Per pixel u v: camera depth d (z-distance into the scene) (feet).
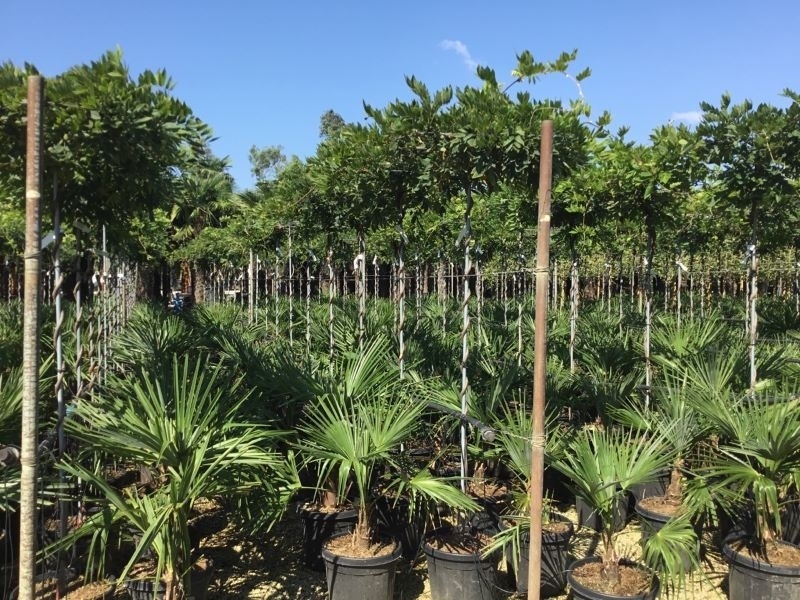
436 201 14.78
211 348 24.13
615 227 26.03
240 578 12.99
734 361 15.11
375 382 14.01
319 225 22.68
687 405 13.43
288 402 13.58
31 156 7.76
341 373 15.02
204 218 51.19
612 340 21.70
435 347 19.71
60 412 11.30
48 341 18.76
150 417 9.88
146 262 38.73
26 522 8.16
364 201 15.87
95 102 8.80
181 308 51.65
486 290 50.90
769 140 13.29
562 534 12.02
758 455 10.98
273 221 25.04
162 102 9.34
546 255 9.29
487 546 11.73
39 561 10.25
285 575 13.14
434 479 11.50
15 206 11.77
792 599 10.57
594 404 17.11
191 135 9.68
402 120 11.89
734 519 12.64
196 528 13.39
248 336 28.94
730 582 11.44
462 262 39.45
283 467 11.54
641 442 11.63
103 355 18.54
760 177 14.07
